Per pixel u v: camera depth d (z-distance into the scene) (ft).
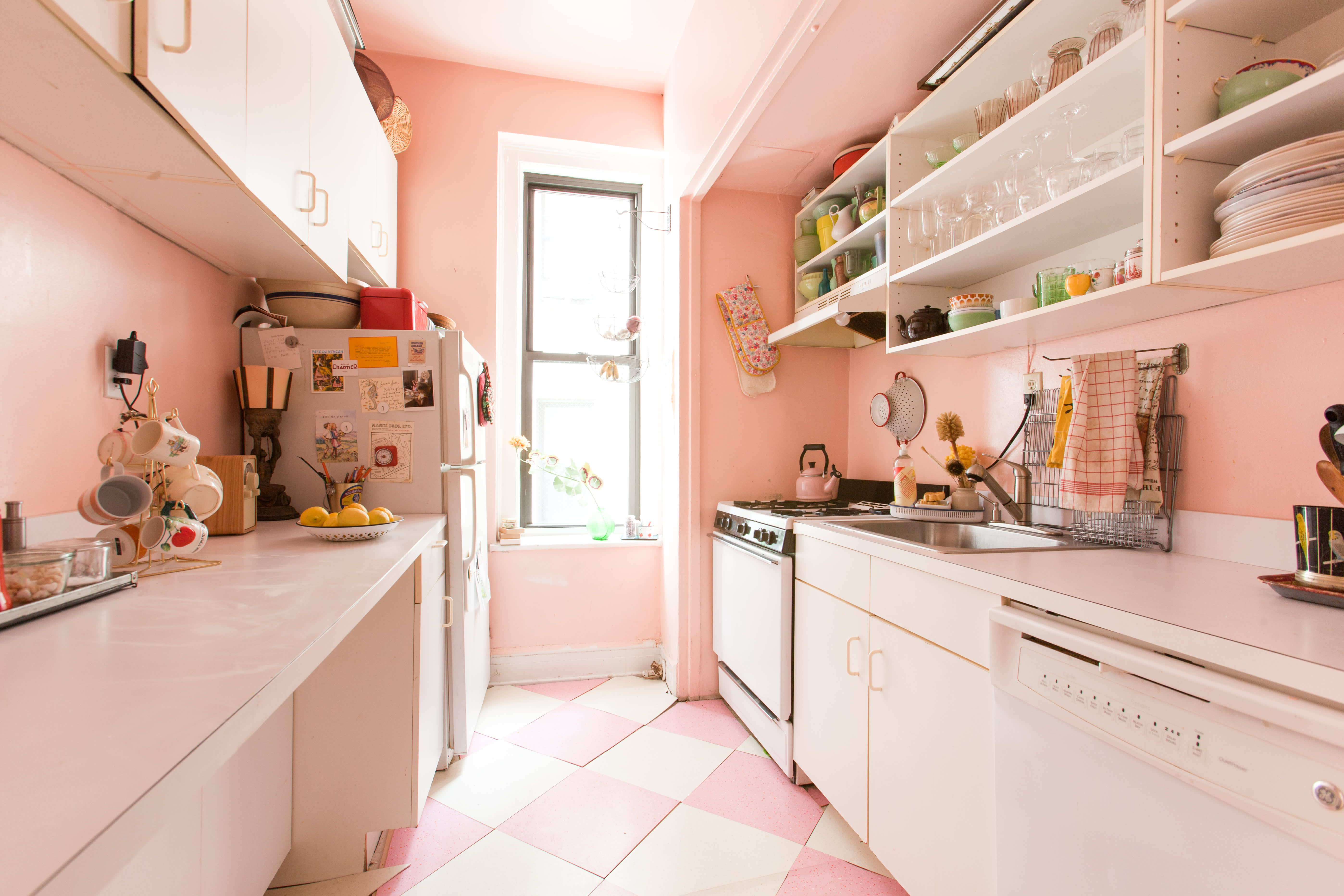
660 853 4.94
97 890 0.95
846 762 4.92
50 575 2.34
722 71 6.53
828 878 4.65
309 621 2.22
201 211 3.96
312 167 4.81
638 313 9.93
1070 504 4.18
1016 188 4.60
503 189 9.34
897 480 6.18
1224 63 3.26
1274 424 3.52
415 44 8.39
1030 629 2.96
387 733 4.74
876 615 4.54
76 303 3.54
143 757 1.22
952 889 3.59
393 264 8.05
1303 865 1.90
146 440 3.39
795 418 8.40
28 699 1.51
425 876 4.66
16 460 3.11
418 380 5.98
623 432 10.04
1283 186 2.75
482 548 7.81
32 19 2.10
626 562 9.31
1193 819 2.22
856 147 6.66
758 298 8.29
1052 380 5.15
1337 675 1.83
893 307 5.88
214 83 3.18
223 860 3.58
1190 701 2.23
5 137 3.00
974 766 3.44
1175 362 4.09
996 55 4.57
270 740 4.23
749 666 6.81
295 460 5.74
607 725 7.36
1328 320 3.26
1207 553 3.83
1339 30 3.10
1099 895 2.56
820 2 4.61
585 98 9.26
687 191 7.91
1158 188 3.17
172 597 2.59
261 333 5.68
